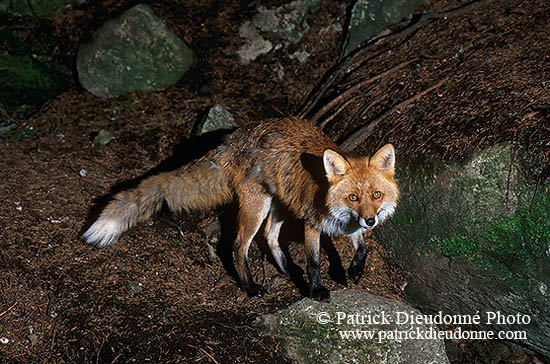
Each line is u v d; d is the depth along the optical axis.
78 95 8.27
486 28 7.30
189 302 5.55
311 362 5.11
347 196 4.82
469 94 6.23
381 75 7.23
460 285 6.08
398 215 6.31
